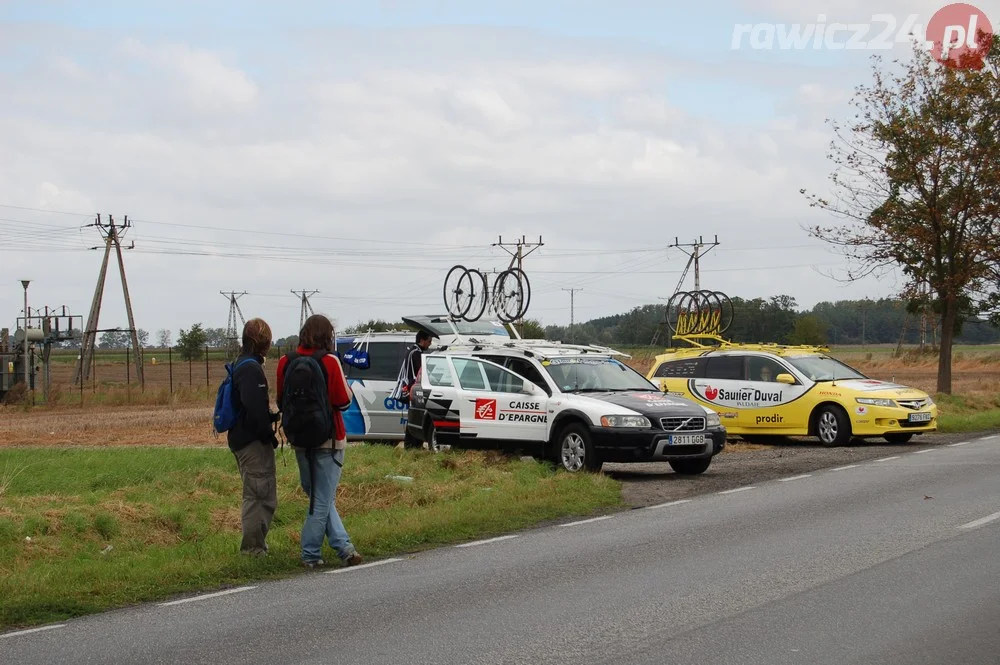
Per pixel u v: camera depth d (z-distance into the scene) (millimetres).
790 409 20000
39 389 46562
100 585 8102
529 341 17281
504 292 20047
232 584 8234
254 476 8969
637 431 14109
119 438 22828
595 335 98688
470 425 15852
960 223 30000
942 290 30094
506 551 9312
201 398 38719
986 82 29547
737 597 7227
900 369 58531
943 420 22781
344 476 13164
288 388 8656
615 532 10156
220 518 11164
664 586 7641
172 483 13258
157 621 7051
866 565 8180
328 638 6426
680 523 10578
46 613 7391
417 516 10711
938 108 29844
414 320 19469
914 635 6172
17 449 18750
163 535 10500
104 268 55500
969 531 9586
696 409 14727
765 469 15484
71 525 10367
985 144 29531
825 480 13844
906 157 29766
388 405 18641
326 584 8141
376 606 7281
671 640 6156
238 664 5922
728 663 5672
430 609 7129
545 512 11492
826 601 7047
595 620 6688
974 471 14367
